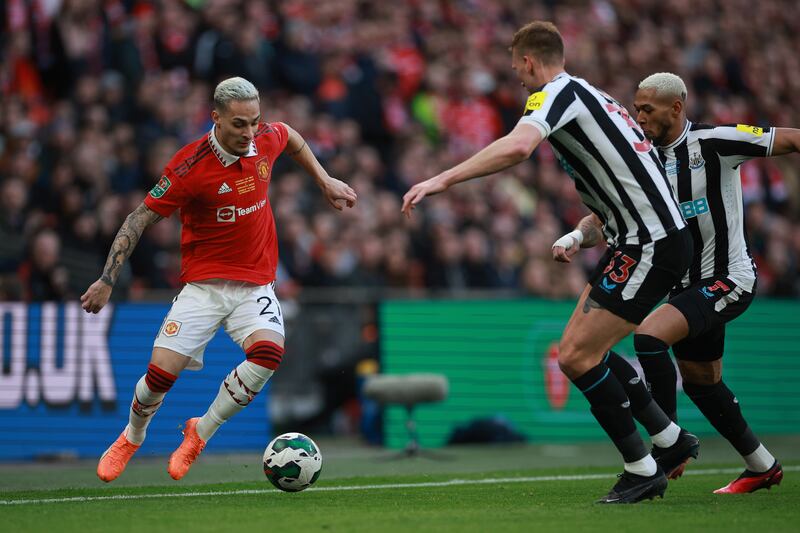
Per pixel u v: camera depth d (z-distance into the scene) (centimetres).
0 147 4112
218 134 1856
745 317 3897
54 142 3988
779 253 5050
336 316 3725
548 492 2061
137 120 4272
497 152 1606
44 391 3144
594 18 6125
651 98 1998
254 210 1919
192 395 3262
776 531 1444
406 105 5091
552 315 3716
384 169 4778
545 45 1738
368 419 3528
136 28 4528
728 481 2292
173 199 1866
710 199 2014
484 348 3609
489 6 5803
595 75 5791
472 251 4275
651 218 1695
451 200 4556
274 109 4516
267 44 4797
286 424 3647
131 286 3669
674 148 2030
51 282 3356
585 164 1717
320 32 5097
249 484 2233
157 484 2286
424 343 3566
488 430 3500
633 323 1706
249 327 1928
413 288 4122
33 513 1680
